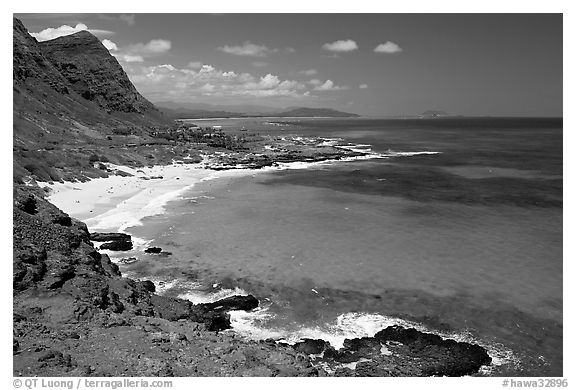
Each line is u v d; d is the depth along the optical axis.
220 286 22.84
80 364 12.11
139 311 17.58
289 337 18.20
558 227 34.00
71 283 17.25
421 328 19.12
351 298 21.66
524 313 20.28
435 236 31.44
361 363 15.92
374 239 30.55
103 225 33.03
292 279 23.70
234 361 13.43
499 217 37.25
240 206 40.22
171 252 27.44
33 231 20.03
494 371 16.05
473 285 23.14
